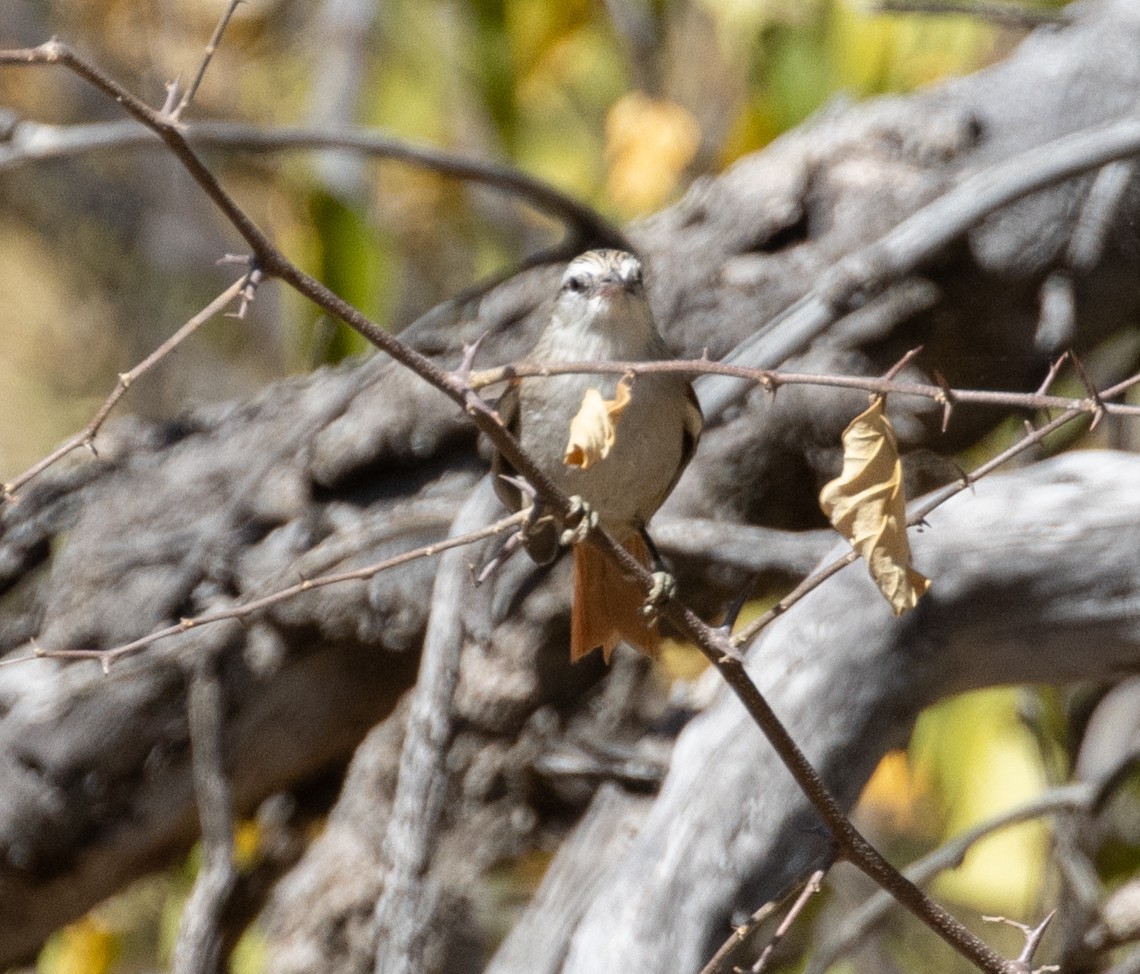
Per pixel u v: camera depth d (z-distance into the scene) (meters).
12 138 8.35
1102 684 9.97
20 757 8.23
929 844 11.80
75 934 9.79
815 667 7.05
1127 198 9.34
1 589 8.85
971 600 7.07
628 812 7.86
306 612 8.34
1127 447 10.32
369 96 12.88
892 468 4.81
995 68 9.92
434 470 8.85
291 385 9.27
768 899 6.76
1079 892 8.51
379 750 8.81
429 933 7.56
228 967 9.16
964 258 9.12
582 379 7.48
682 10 13.39
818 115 10.37
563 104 13.26
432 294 14.67
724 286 9.25
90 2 14.87
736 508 9.12
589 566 7.01
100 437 9.16
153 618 8.41
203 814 7.90
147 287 16.16
